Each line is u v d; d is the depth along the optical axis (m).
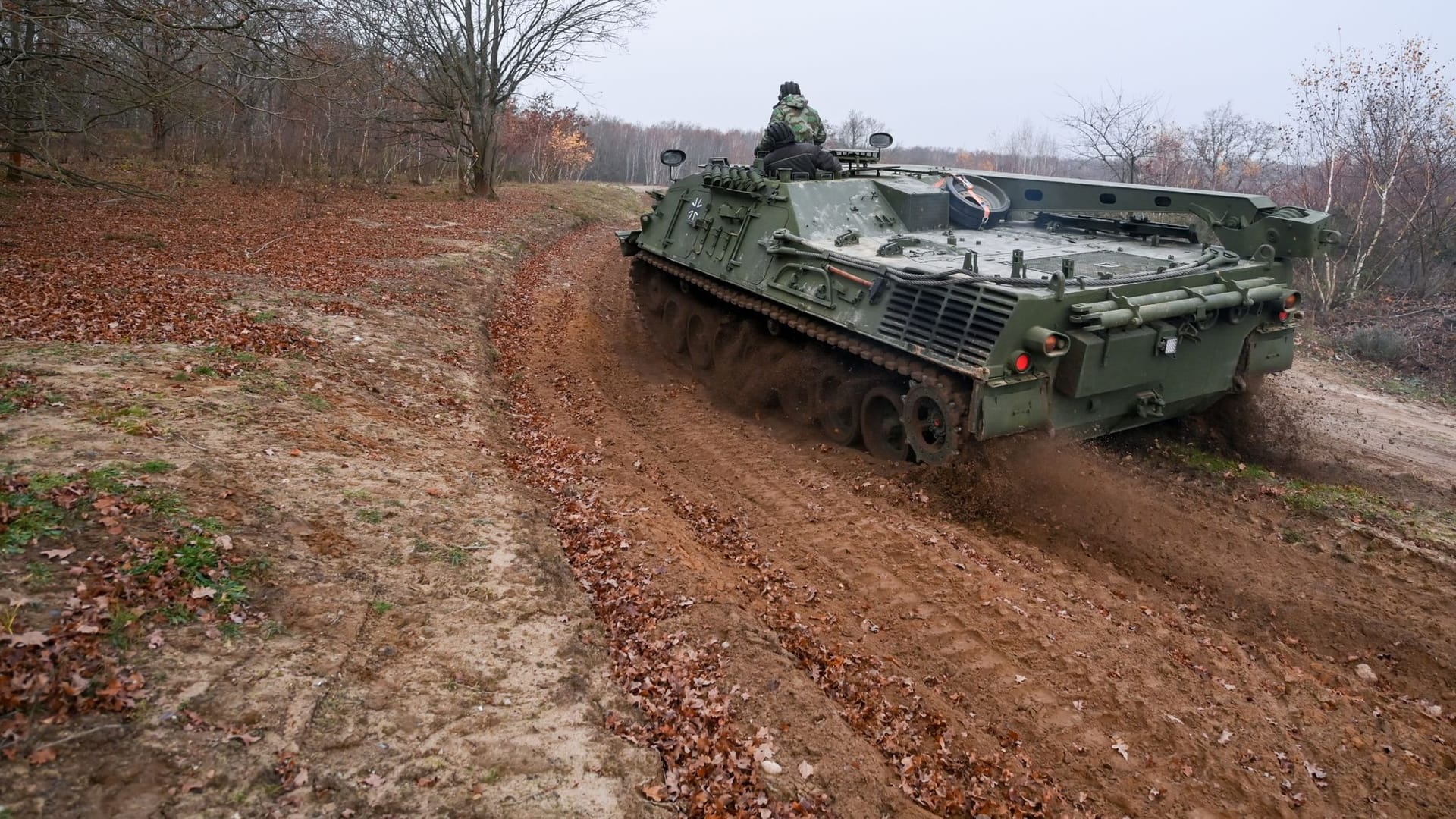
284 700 4.27
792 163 12.68
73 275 12.54
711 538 7.88
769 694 5.38
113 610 4.44
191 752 3.80
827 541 7.89
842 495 8.92
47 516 5.06
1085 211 11.42
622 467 9.52
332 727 4.21
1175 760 5.37
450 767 4.16
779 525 8.27
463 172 36.97
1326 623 6.91
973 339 8.04
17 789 3.40
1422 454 10.68
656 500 8.59
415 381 10.34
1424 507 8.88
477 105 35.62
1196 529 8.33
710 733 4.96
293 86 18.52
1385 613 6.96
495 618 5.45
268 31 15.45
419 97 38.50
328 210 26.86
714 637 5.91
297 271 15.65
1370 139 19.89
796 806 4.48
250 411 7.70
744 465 9.84
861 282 9.43
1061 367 8.16
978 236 11.09
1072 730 5.55
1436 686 6.23
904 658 6.22
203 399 7.70
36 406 6.81
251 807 3.65
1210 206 10.09
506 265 21.27
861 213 11.45
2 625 4.12
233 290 12.66
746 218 12.21
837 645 6.24
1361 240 19.34
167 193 25.70
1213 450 10.20
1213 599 7.29
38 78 14.79
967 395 8.23
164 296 11.63
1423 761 5.48
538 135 51.97
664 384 13.21
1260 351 9.62
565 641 5.38
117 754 3.69
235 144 34.12
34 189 23.77
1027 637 6.43
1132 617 6.84
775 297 10.92
